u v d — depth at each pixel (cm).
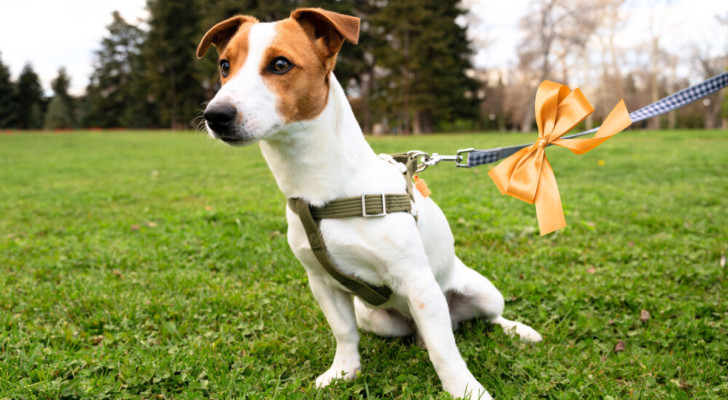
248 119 83
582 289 132
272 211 227
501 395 95
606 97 1672
